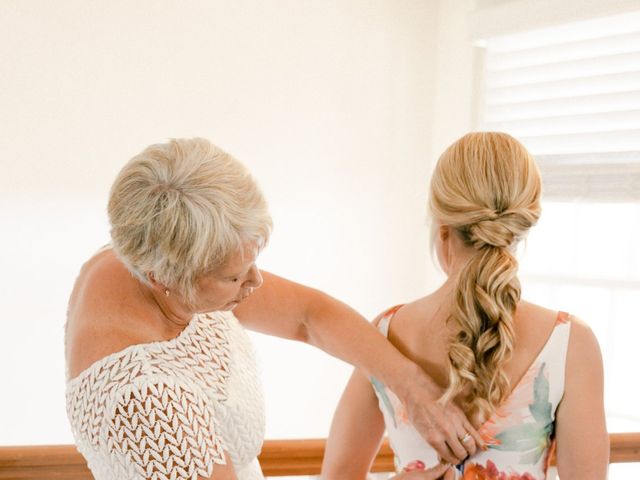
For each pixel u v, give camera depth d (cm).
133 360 111
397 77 424
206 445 111
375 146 423
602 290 362
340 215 416
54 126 344
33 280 345
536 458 122
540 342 121
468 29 394
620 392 355
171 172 106
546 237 386
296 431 411
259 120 392
